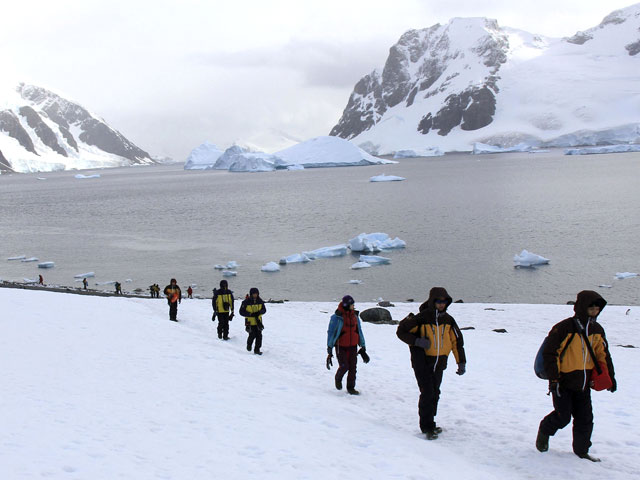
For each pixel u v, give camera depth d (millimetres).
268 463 6340
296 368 13930
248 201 144625
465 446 7980
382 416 9609
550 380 7184
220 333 18062
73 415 7902
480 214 97562
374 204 123625
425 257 62312
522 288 47500
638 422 9133
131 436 7062
